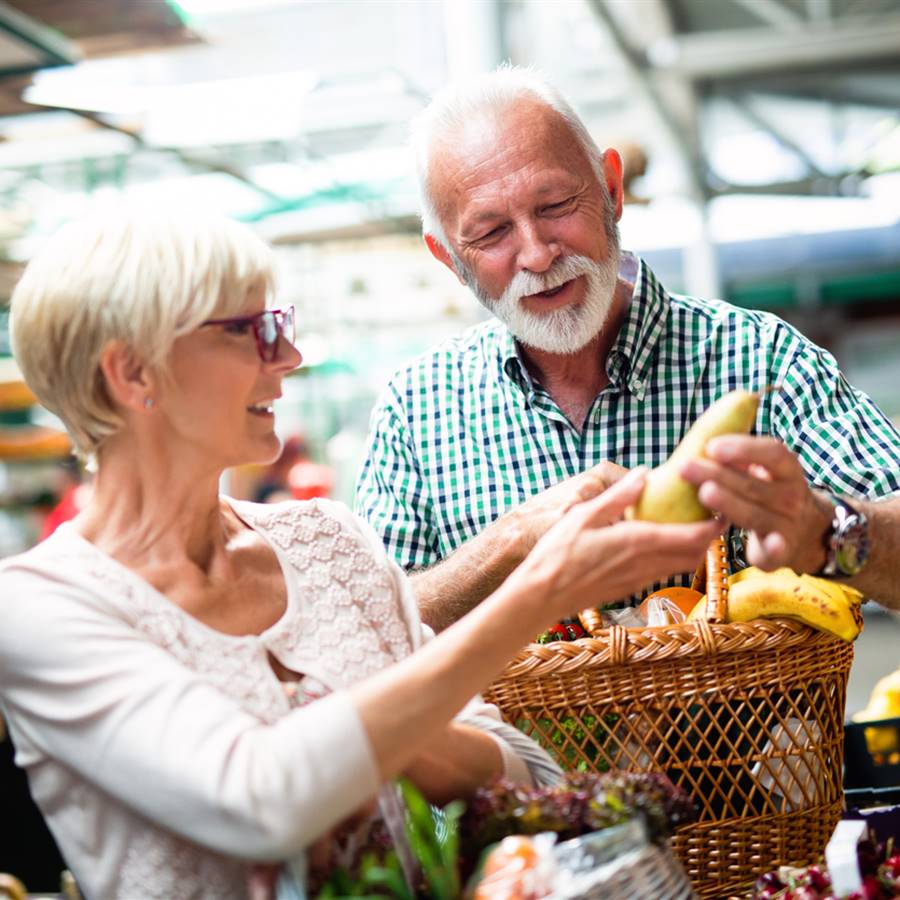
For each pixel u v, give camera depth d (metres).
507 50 4.40
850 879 1.40
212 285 1.32
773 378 2.24
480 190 2.07
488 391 2.36
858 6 7.53
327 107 5.31
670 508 1.29
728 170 9.81
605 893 1.11
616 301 2.26
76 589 1.30
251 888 1.26
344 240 6.93
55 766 1.30
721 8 7.54
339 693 1.21
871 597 1.79
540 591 1.24
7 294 5.82
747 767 1.74
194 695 1.21
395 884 1.21
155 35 4.15
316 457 8.98
